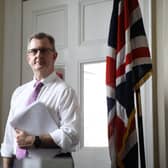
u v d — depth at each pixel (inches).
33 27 91.6
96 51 80.2
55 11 88.4
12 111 60.3
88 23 82.5
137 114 63.8
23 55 92.0
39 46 57.5
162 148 69.8
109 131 63.7
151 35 72.3
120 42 64.9
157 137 70.8
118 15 66.1
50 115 52.6
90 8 82.5
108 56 66.2
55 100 55.6
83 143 79.8
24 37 92.6
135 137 62.5
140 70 63.4
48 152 51.0
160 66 71.5
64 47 85.9
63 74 85.2
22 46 92.5
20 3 93.5
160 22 72.5
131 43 64.6
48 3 89.4
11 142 57.0
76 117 54.2
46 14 89.9
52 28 88.4
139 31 65.0
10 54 93.1
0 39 93.4
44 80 58.2
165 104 69.9
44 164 43.8
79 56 82.8
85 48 82.0
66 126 52.7
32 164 44.1
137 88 63.2
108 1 80.0
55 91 56.5
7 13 94.0
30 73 90.0
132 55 64.1
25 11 93.0
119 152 62.6
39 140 50.8
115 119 63.8
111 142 63.2
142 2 74.4
